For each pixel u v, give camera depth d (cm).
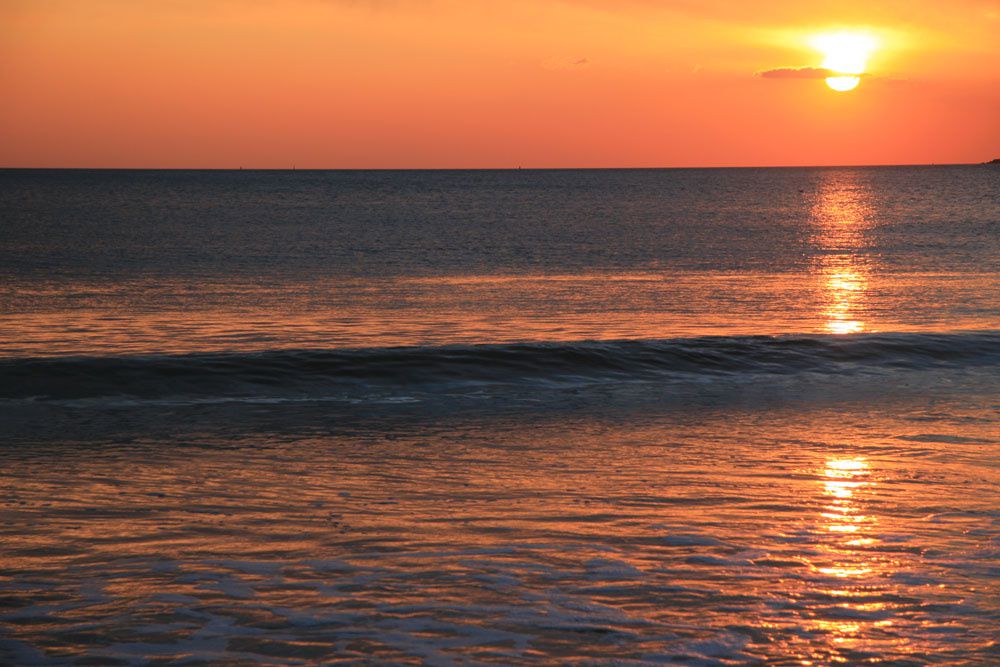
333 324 3297
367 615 773
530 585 849
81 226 9812
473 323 3350
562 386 2075
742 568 903
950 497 1201
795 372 2236
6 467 1362
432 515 1098
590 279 5178
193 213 12606
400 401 1916
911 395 2006
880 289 4653
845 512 1120
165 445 1527
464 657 693
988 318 3584
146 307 3866
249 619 763
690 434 1631
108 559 920
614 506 1145
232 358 2128
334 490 1229
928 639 736
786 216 12269
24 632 732
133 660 684
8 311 3684
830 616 780
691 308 3906
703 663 687
